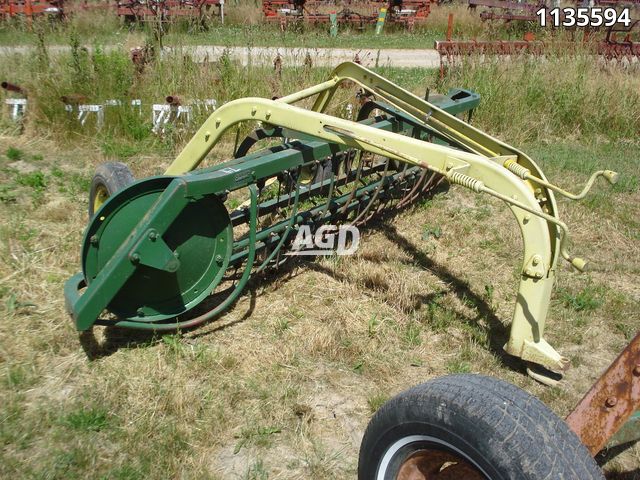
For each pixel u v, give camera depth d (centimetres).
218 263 403
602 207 642
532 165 406
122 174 478
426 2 1895
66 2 1446
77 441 319
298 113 407
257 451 322
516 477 200
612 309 466
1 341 391
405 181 579
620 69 1002
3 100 761
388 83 490
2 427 325
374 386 375
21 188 615
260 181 445
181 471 306
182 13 1521
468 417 211
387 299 463
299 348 404
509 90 891
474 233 580
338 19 1808
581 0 1755
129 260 362
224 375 375
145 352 388
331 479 307
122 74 800
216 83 827
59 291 447
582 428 236
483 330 434
